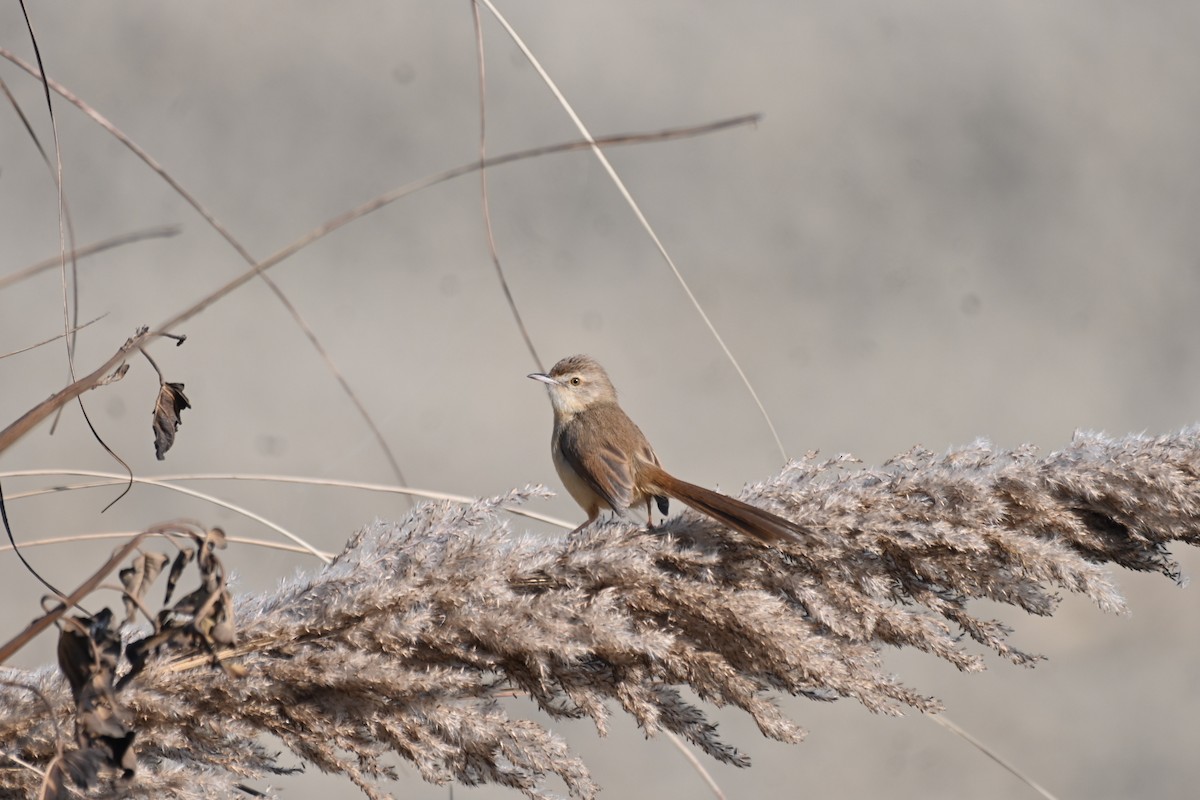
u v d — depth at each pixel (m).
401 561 3.27
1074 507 3.78
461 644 3.19
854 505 3.62
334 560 3.30
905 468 3.77
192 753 3.04
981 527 3.54
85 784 2.54
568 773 3.07
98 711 2.53
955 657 3.37
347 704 3.09
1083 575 3.45
